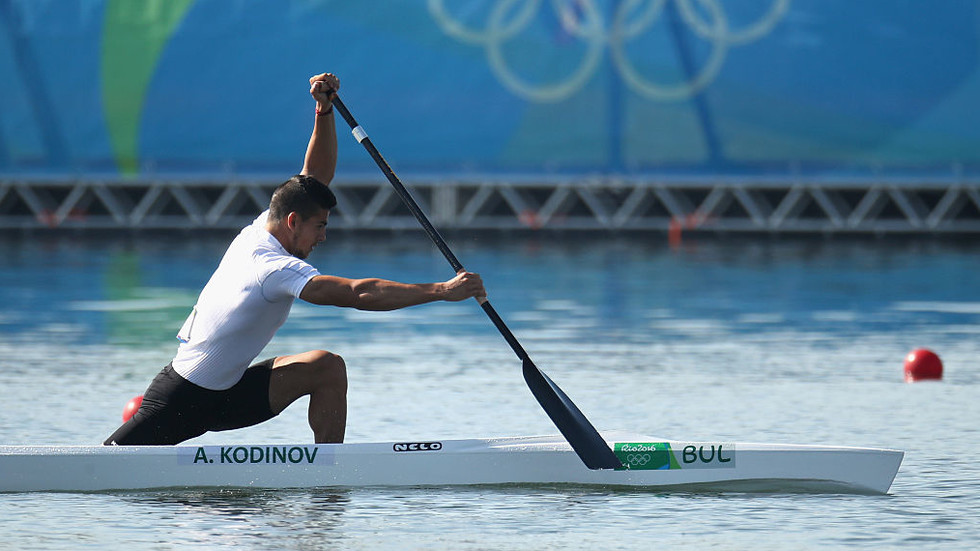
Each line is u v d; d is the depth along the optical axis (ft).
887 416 100.32
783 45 331.36
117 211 351.25
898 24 327.67
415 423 96.78
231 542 62.44
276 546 61.77
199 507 69.36
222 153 349.82
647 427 95.76
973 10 325.83
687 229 339.77
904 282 217.77
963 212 342.64
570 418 75.46
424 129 344.08
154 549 61.26
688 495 72.95
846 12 329.11
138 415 75.05
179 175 348.79
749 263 258.57
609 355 135.33
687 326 160.25
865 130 329.11
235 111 349.00
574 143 339.98
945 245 313.12
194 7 349.61
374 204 342.64
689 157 336.08
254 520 66.64
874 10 328.70
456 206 347.36
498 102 341.82
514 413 101.19
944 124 326.65
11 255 274.57
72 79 352.69
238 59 348.59
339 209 345.10
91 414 99.35
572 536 63.93
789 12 330.95
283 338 149.38
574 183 336.70
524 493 73.20
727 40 333.21
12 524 65.67
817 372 123.54
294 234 73.36
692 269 244.22
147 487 73.15
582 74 338.75
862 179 327.67
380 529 65.00
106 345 140.56
